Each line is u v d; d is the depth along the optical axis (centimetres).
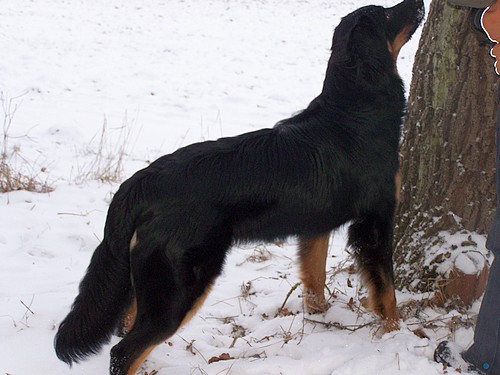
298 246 397
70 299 405
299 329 379
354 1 2169
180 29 1616
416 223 407
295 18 1883
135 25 1620
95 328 327
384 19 379
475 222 388
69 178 655
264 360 339
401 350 335
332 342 357
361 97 366
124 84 1108
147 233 320
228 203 332
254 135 354
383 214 372
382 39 375
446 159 389
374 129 365
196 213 324
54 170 676
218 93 1106
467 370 323
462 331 363
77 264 471
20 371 330
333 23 1848
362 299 404
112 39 1437
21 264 465
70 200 594
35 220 541
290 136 354
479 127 374
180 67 1255
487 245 314
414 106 412
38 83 1052
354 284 439
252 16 1872
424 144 401
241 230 342
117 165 683
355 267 411
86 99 1002
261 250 506
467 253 381
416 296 393
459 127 381
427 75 399
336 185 356
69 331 324
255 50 1452
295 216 351
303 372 331
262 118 987
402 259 412
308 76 1268
